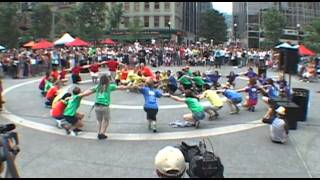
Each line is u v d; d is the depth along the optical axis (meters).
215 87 19.66
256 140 11.70
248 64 36.97
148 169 9.24
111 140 11.67
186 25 102.69
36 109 16.33
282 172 9.07
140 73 20.80
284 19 68.81
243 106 16.16
